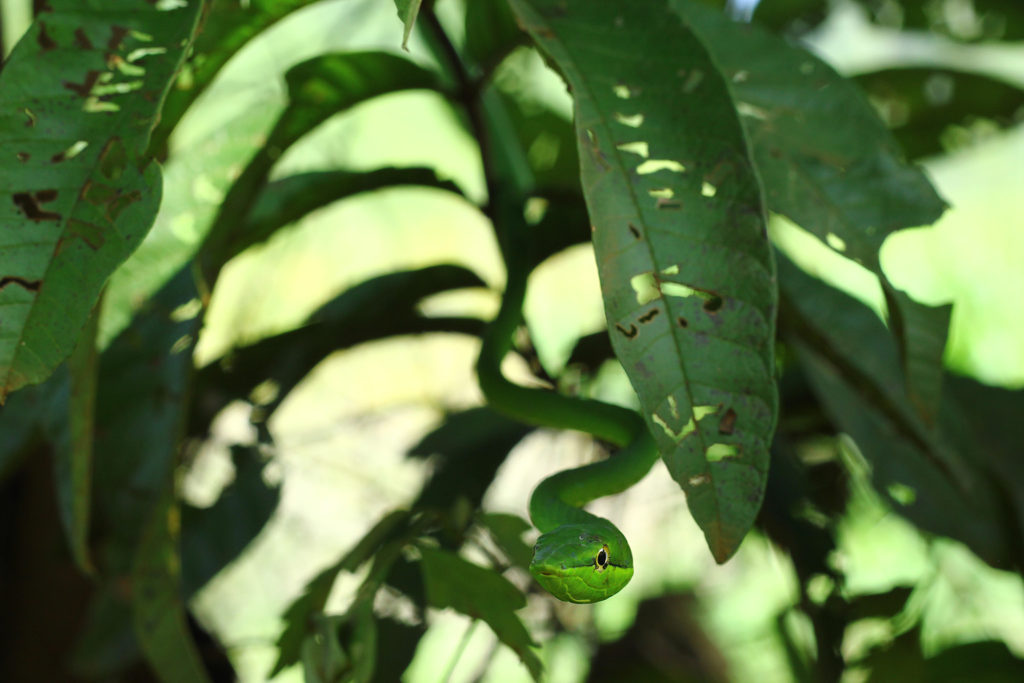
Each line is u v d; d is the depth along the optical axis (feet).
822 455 1.84
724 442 1.21
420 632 1.56
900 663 1.64
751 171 1.22
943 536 1.65
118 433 1.47
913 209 1.36
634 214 1.22
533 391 1.47
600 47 1.26
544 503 1.46
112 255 1.18
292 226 1.61
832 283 1.57
